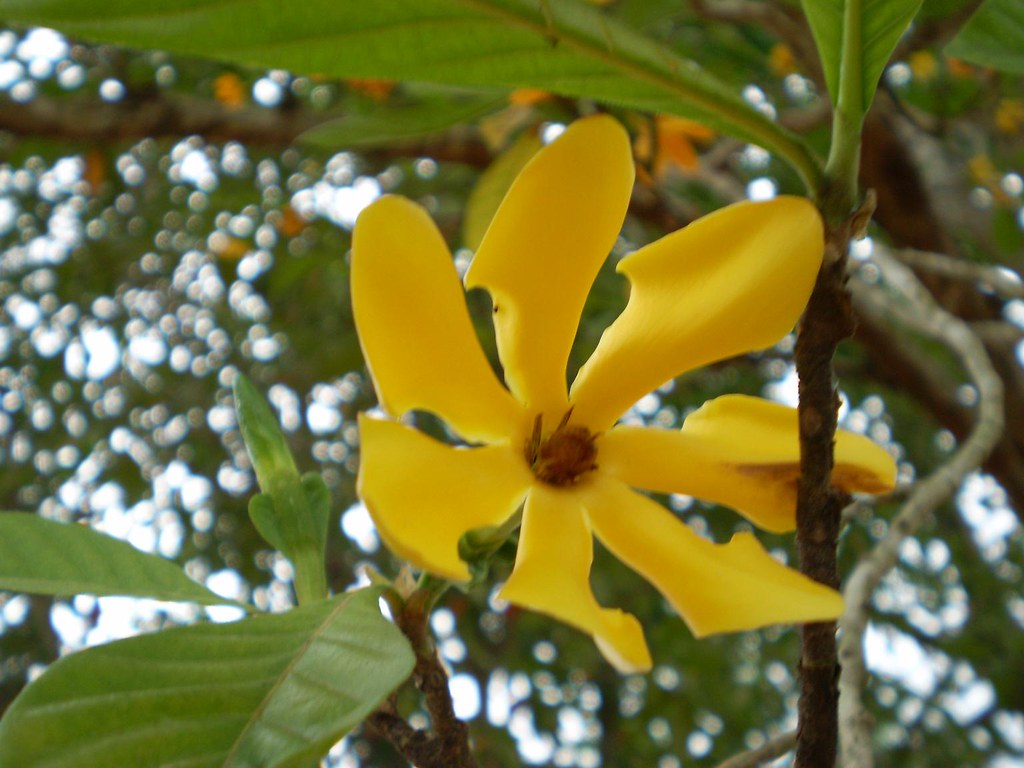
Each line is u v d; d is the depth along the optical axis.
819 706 0.22
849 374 0.73
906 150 0.63
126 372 0.86
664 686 0.86
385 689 0.20
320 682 0.20
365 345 0.23
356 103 0.68
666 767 0.86
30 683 0.20
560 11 0.21
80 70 0.77
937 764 0.84
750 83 0.70
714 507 0.77
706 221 0.25
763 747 0.31
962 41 0.28
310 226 0.78
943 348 0.83
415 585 0.25
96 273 0.84
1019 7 0.28
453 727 0.24
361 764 0.82
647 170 0.52
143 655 0.20
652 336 0.25
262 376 0.85
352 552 0.81
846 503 0.22
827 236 0.22
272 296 0.85
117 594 0.25
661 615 0.82
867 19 0.22
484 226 0.52
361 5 0.20
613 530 0.23
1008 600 0.90
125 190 0.83
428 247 0.23
